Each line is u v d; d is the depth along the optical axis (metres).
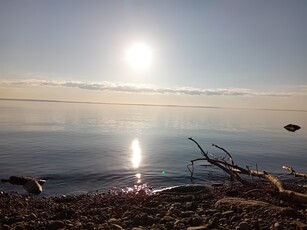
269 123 106.94
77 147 30.83
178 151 30.28
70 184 16.16
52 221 8.59
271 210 8.81
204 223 8.16
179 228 7.76
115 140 38.97
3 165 20.59
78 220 8.88
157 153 28.44
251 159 26.86
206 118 132.62
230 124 91.06
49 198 13.03
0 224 8.38
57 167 20.36
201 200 11.38
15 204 11.32
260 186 14.35
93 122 77.94
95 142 36.00
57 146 31.12
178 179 17.84
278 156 28.83
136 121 91.25
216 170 20.59
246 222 7.82
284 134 58.97
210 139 44.06
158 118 117.56
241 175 19.31
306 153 31.36
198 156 27.30
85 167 20.55
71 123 70.12
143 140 40.25
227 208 9.56
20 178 16.14
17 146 30.25
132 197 12.39
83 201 12.09
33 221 8.63
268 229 7.44
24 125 58.47
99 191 14.84
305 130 75.44
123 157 25.50
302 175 18.56
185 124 83.69
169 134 50.66
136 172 19.42
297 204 10.23
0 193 13.67
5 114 99.25
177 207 10.23
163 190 13.68
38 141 35.00
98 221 8.93
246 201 10.11
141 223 8.52
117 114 144.38
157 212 9.77
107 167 20.77
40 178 17.25
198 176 18.62
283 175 19.89
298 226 7.37
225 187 14.33
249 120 127.56
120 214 9.62
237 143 39.69
